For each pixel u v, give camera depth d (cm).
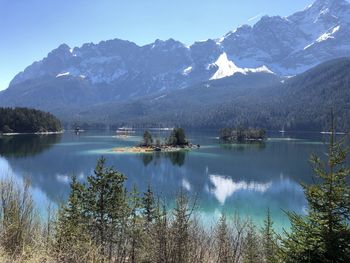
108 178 2634
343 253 1475
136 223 2230
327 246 1488
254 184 8662
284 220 5425
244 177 9612
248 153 15275
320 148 17288
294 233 1670
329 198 1522
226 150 16600
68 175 9144
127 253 2098
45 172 9594
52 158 12638
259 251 2528
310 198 1582
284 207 6456
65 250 1688
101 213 2494
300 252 1541
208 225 4319
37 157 12862
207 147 18162
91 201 2531
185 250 1816
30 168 10288
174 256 1756
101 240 2195
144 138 17462
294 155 14525
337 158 1557
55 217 2934
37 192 6888
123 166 11250
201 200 6719
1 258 1587
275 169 11006
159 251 1770
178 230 1859
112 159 12825
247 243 2723
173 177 9481
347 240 1482
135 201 2867
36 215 2948
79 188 2628
